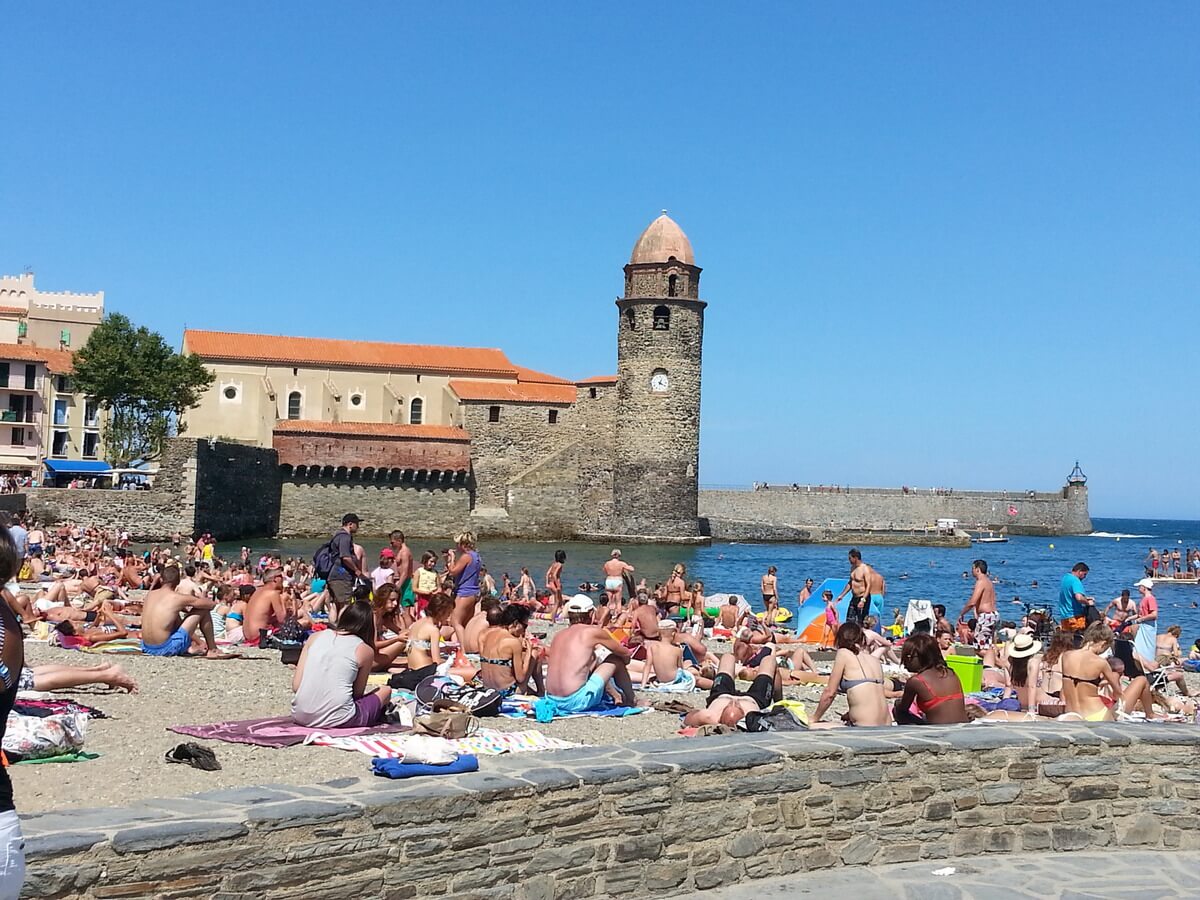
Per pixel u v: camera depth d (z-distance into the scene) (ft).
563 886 29.66
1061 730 38.34
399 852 26.81
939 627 87.86
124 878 23.13
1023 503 486.38
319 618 82.53
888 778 35.24
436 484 318.45
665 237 319.68
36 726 34.78
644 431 317.42
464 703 46.80
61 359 308.60
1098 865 35.96
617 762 31.42
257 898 24.77
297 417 322.75
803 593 117.29
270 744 37.86
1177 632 91.91
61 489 247.29
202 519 261.03
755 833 33.06
